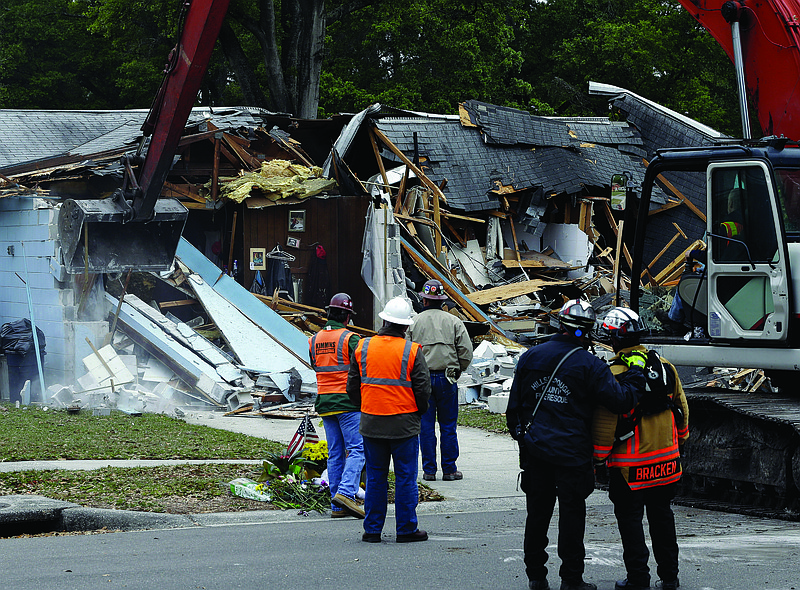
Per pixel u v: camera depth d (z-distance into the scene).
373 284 60.62
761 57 31.97
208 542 20.11
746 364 26.08
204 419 42.34
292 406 45.50
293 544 19.92
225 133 63.72
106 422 38.94
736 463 25.25
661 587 16.05
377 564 17.77
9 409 43.31
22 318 52.31
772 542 20.16
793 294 25.17
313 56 101.19
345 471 23.28
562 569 15.98
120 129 69.69
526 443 16.16
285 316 58.25
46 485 25.23
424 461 29.20
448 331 28.86
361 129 73.00
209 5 39.19
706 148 26.75
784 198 25.69
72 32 120.19
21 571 16.97
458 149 75.75
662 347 27.80
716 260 26.33
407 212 69.75
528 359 16.53
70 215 46.12
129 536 20.88
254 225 62.84
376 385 20.20
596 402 16.02
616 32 126.31
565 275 77.94
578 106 132.50
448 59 112.94
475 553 18.95
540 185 76.06
